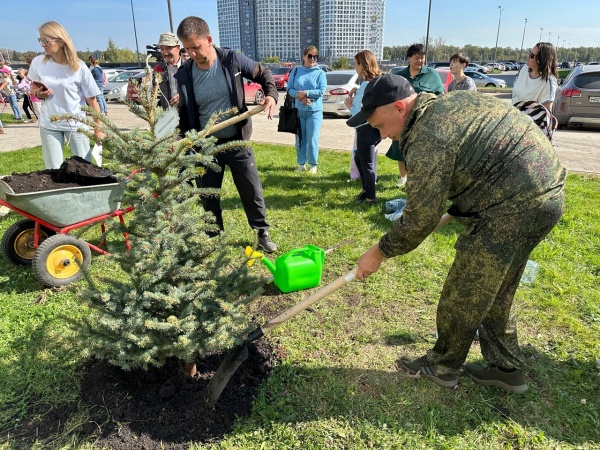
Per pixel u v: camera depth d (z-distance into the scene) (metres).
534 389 2.56
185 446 2.24
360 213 5.39
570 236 4.57
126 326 2.18
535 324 3.17
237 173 4.09
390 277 3.86
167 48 5.64
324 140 10.77
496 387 2.57
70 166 3.73
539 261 4.07
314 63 6.84
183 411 2.40
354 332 3.13
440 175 1.86
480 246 2.02
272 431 2.32
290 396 2.55
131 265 2.33
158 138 2.41
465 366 2.69
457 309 2.22
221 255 2.49
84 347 2.23
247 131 3.95
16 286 3.74
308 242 4.64
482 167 1.88
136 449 2.22
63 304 3.45
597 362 2.74
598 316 3.22
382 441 2.27
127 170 2.29
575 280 3.73
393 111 2.00
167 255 2.21
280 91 23.94
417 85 5.45
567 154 8.71
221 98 3.79
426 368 2.60
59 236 3.56
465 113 1.88
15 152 9.38
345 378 2.69
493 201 1.93
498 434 2.30
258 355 2.86
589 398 2.51
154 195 2.40
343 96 14.52
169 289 2.27
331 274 3.97
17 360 2.82
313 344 2.99
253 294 2.43
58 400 2.50
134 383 2.57
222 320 2.24
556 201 1.90
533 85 5.23
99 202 3.68
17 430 2.33
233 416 2.40
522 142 1.86
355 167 6.70
